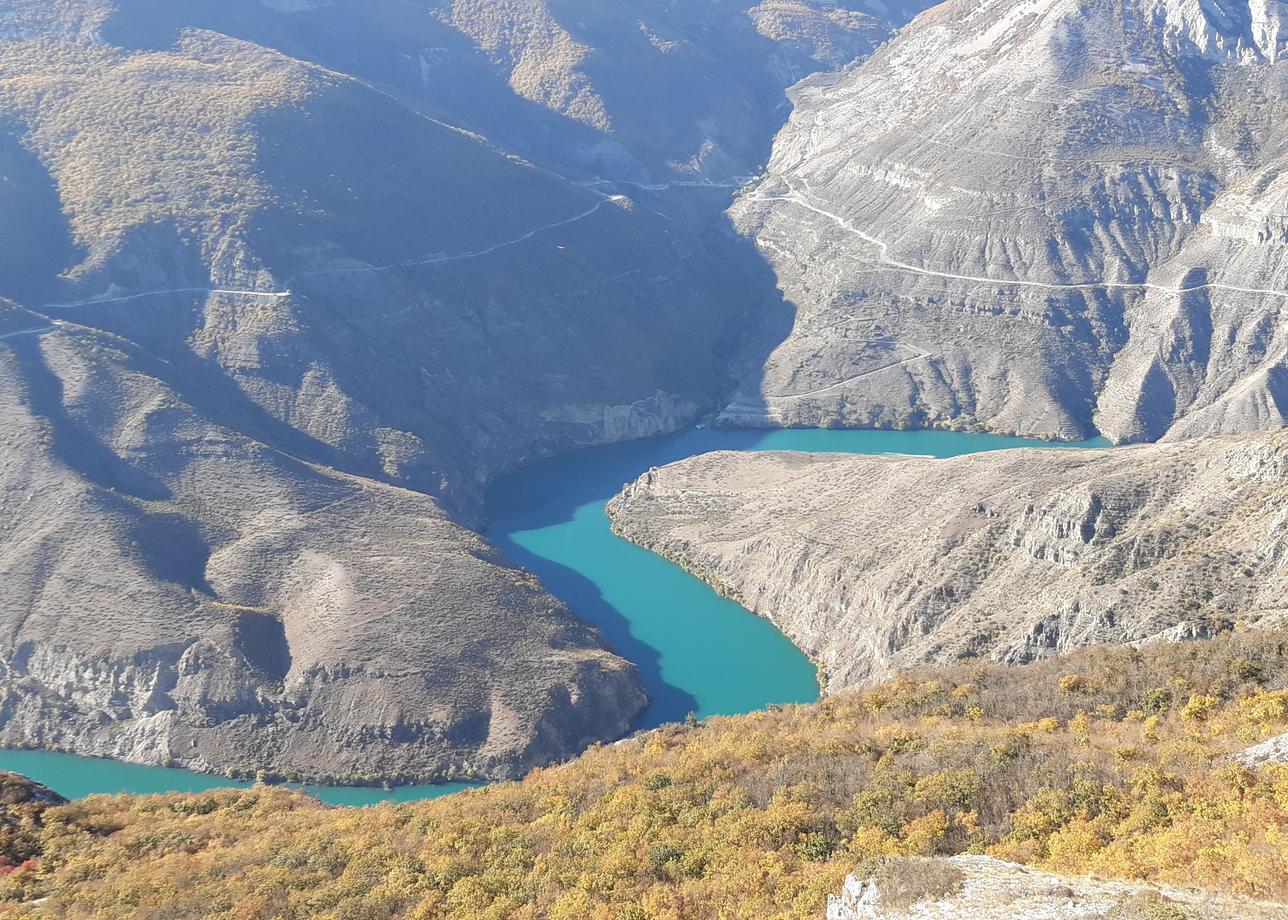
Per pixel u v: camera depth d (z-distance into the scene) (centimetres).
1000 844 5412
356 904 6328
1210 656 7325
